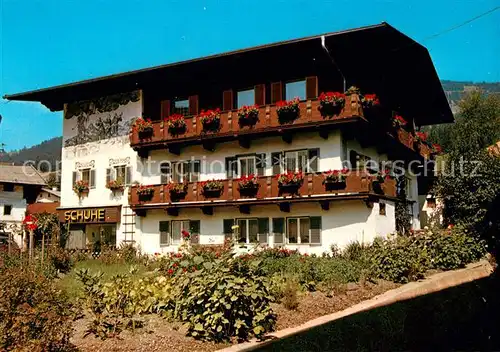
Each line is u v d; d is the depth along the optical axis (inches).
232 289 383.9
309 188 866.1
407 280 639.8
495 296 360.2
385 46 906.1
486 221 317.1
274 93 930.7
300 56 906.1
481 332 355.6
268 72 945.5
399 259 647.1
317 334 400.2
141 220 1088.8
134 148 1071.0
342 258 742.5
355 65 905.5
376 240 712.4
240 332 399.5
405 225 1027.9
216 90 1008.2
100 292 401.4
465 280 537.0
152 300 435.8
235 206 961.5
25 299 319.9
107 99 1157.1
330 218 879.7
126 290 422.6
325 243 879.7
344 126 853.2
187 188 999.6
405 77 1106.7
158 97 1086.4
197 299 393.1
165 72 1013.8
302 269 623.8
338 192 842.8
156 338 377.1
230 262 402.6
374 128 901.2
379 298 547.2
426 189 1286.9
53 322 316.5
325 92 885.8
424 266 694.5
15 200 1705.2
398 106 1118.4
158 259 860.6
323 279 607.2
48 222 1159.0
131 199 1067.3
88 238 1167.0
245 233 963.3
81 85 1106.7
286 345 376.5
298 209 908.6
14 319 305.0
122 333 379.2
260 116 909.8
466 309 377.7
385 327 397.1
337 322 429.7
